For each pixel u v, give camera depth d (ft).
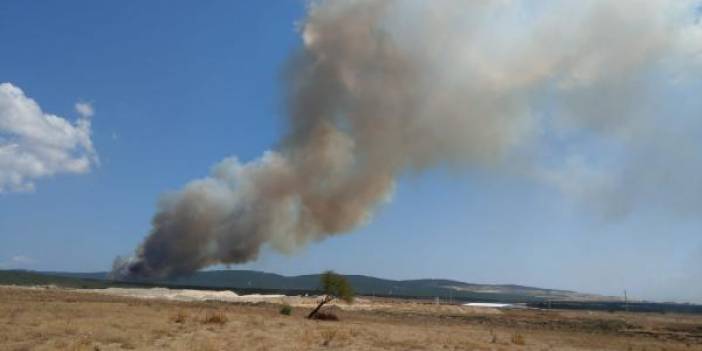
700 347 185.37
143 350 88.38
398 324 229.66
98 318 132.77
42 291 287.28
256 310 251.60
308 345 111.24
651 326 334.24
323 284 228.22
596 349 152.56
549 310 612.70
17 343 86.58
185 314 160.45
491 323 304.71
